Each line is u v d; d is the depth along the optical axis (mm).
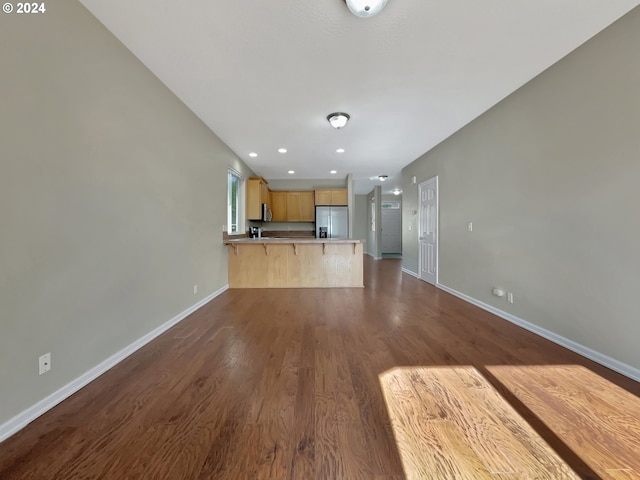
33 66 1460
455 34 2027
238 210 5699
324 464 1167
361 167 6184
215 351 2273
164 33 2004
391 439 1306
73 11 1692
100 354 1920
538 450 1241
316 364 2043
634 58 1821
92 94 1841
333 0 1719
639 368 1818
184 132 3100
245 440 1303
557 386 1750
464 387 1740
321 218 7230
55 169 1585
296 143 4453
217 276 4199
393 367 1994
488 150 3311
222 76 2553
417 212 5527
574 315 2256
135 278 2291
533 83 2635
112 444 1282
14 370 1371
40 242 1500
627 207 1878
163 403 1588
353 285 4793
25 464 1174
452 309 3445
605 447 1259
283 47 2158
